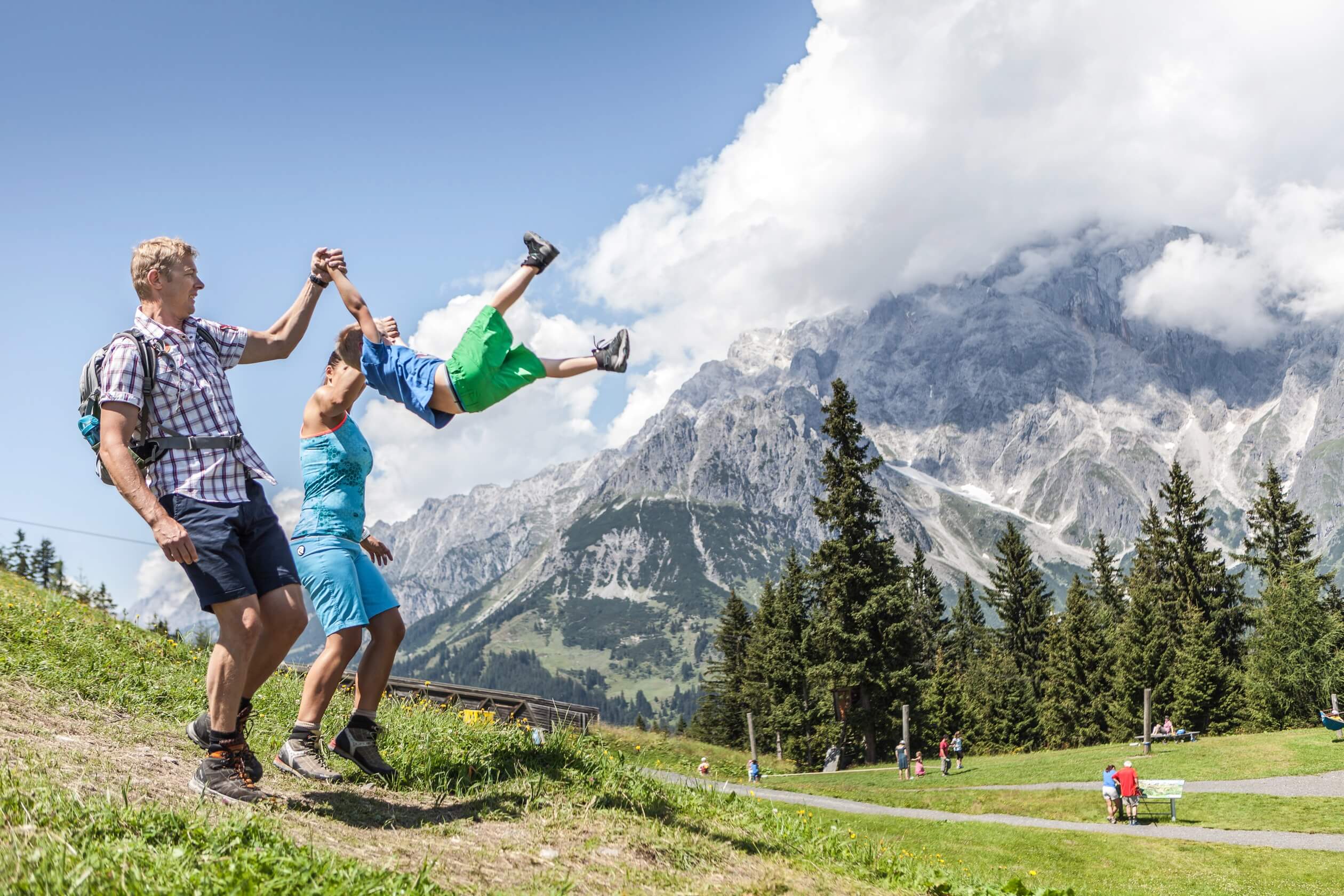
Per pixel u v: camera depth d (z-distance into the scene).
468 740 6.81
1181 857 22.55
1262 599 55.69
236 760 4.59
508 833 5.03
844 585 57.41
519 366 5.05
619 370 5.10
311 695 5.42
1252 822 26.11
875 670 57.00
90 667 7.13
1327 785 29.56
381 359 5.16
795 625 65.62
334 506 5.62
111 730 5.58
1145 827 26.47
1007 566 83.81
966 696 73.38
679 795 6.94
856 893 5.50
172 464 4.43
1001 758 49.22
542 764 6.54
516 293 5.06
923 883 6.49
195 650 10.77
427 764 5.91
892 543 58.72
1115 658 66.81
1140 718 60.84
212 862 3.39
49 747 4.64
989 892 6.61
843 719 56.91
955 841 24.38
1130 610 68.94
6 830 3.30
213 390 4.60
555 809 5.54
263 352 5.18
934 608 88.62
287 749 5.37
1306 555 66.81
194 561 4.23
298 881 3.37
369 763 5.52
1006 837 24.77
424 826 4.86
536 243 5.05
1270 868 21.36
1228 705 58.19
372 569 5.77
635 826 5.59
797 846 6.55
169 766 5.01
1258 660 54.06
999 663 82.56
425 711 8.27
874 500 59.25
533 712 9.99
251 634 4.50
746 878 5.15
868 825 26.20
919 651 60.91
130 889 3.06
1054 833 25.39
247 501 4.59
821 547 58.78
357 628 5.48
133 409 4.29
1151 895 19.08
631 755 8.06
